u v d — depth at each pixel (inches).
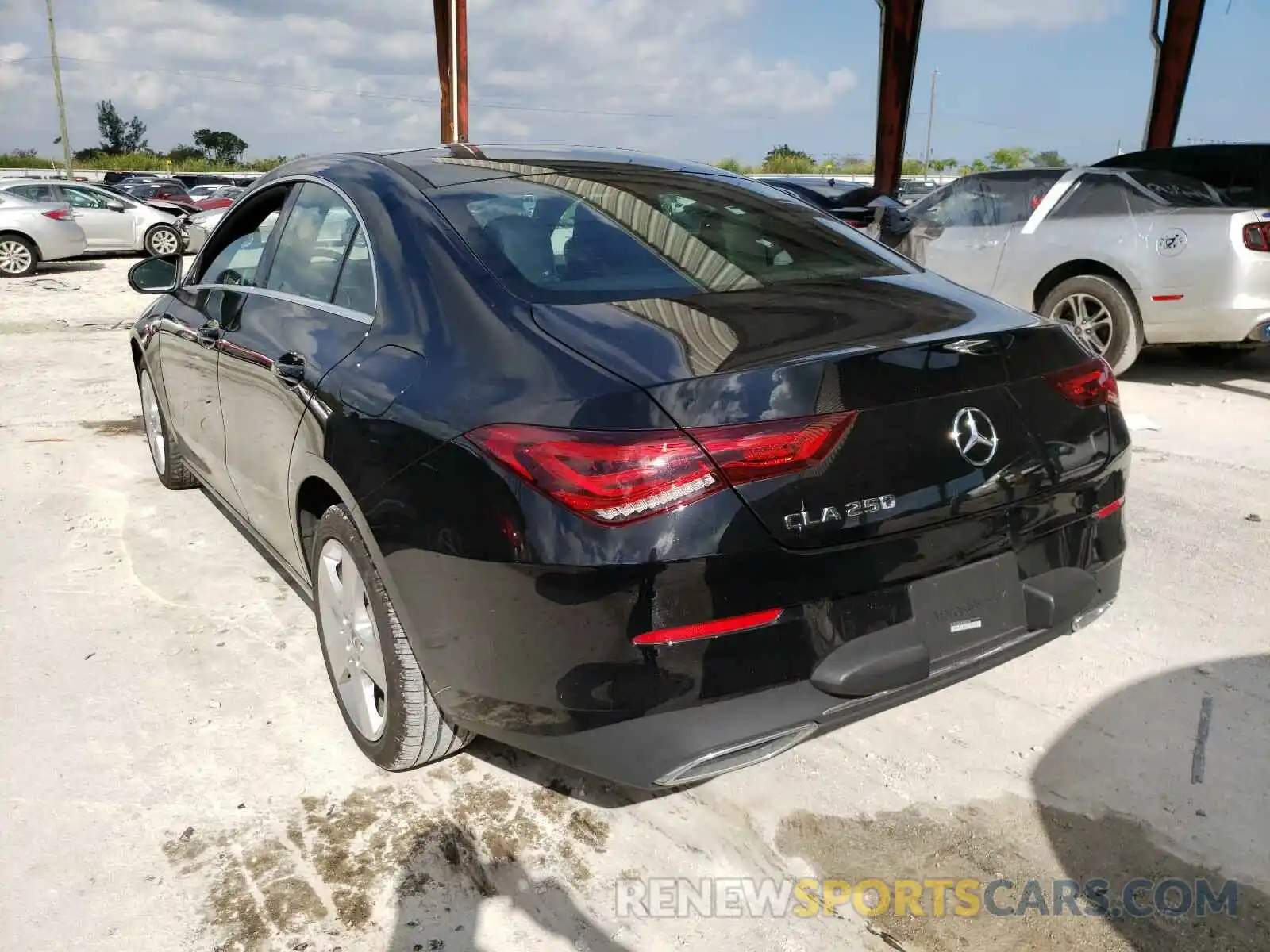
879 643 79.0
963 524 82.0
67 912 84.0
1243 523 167.5
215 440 140.5
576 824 95.0
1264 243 244.4
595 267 94.7
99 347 358.6
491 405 79.3
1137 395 262.7
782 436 72.9
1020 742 106.5
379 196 107.2
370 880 87.7
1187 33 618.5
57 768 103.9
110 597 145.3
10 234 621.9
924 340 81.5
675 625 72.9
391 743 97.8
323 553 104.3
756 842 92.3
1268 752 103.5
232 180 1820.9
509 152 121.4
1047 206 281.4
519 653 78.3
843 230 119.0
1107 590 97.1
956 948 79.4
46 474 203.6
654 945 80.2
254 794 99.7
